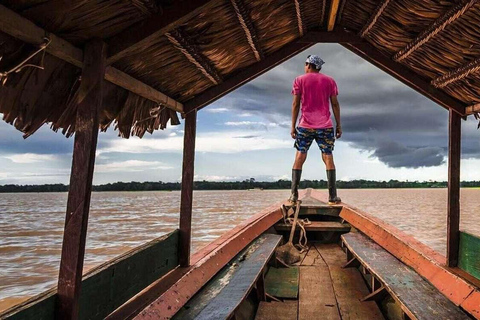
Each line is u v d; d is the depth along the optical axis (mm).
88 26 1306
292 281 3178
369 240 3615
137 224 19891
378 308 2613
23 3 1104
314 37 2602
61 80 1465
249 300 2807
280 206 5023
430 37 1999
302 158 4789
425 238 13586
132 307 1975
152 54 1768
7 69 1197
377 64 2629
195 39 1865
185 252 2625
